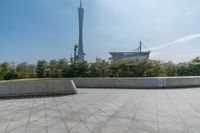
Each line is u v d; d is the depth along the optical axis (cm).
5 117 723
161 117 707
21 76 2248
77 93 1370
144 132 549
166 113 766
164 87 1653
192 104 938
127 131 557
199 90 1488
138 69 2289
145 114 751
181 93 1324
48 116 730
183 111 798
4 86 1218
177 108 853
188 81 1733
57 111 810
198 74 2362
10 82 1236
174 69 2362
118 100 1060
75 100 1077
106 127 594
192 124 622
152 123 634
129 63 2325
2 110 840
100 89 1639
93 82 1814
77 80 1848
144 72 2275
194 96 1187
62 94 1309
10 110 838
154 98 1120
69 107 888
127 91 1468
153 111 800
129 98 1127
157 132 549
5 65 2234
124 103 973
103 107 881
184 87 1688
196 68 2369
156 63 2356
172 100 1048
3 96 1207
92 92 1425
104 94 1307
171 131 557
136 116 721
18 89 1240
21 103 1007
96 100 1068
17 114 766
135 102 998
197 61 2605
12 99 1149
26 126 614
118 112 785
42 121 666
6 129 588
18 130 578
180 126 602
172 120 668
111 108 860
